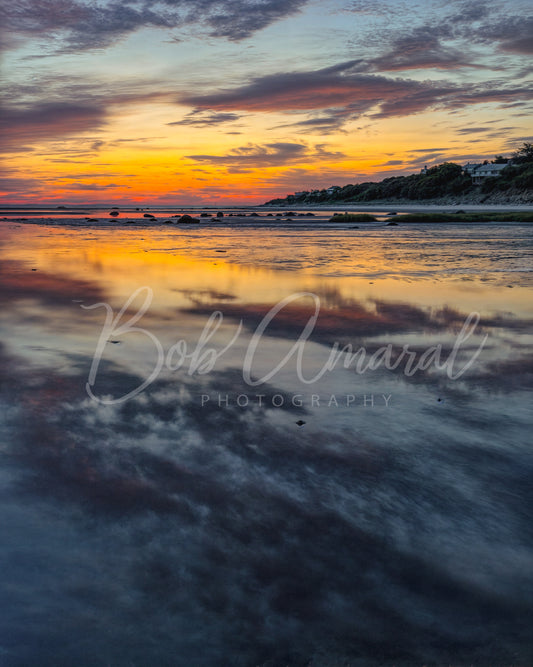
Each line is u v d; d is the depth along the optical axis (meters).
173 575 2.51
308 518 3.01
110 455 3.74
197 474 3.50
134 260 17.73
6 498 3.13
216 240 28.08
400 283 12.43
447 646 2.14
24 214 83.44
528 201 94.88
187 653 2.07
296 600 2.37
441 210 86.94
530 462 3.71
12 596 2.33
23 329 7.57
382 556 2.68
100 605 2.30
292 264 16.55
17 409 4.57
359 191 182.12
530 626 2.25
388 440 4.06
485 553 2.72
